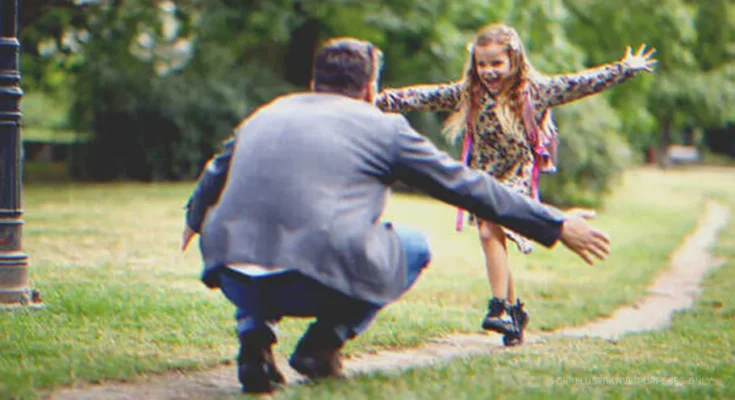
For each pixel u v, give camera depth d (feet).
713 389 12.87
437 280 26.96
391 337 17.42
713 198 87.92
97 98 73.51
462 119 17.16
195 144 74.54
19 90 19.10
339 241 11.33
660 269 33.42
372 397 11.55
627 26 81.25
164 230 37.29
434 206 60.18
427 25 66.69
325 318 12.26
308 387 12.42
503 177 17.19
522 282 28.27
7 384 12.41
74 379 13.03
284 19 65.46
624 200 78.43
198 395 12.73
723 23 108.17
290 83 78.74
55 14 55.06
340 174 11.58
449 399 11.50
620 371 14.28
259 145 11.75
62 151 108.58
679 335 19.06
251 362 12.40
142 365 14.02
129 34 65.46
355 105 12.09
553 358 15.33
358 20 67.36
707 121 103.71
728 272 32.27
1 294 18.66
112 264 26.58
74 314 18.11
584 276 30.66
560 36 68.95
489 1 66.54
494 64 16.55
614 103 81.15
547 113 17.01
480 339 18.28
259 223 11.40
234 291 11.94
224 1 65.77
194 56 77.05
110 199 54.29
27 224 37.70
